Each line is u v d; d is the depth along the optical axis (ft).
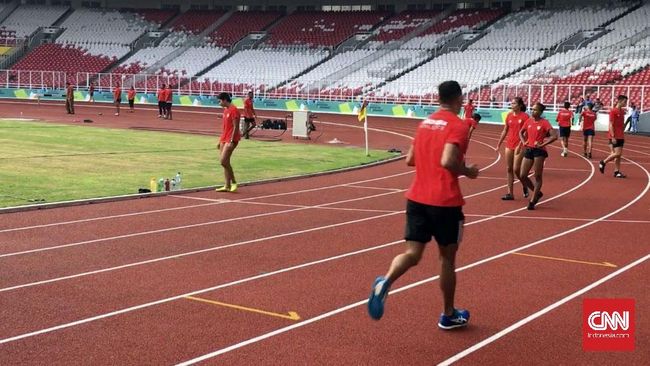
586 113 78.89
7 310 21.39
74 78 198.18
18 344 18.52
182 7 223.30
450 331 20.20
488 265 28.37
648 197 49.11
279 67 184.55
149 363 17.33
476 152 84.64
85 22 220.43
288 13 210.18
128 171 55.72
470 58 160.97
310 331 19.97
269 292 23.86
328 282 25.30
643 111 125.29
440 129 19.27
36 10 226.58
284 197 46.14
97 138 84.79
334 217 39.06
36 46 214.28
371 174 60.13
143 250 29.81
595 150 90.12
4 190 44.50
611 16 155.84
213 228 35.14
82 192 44.65
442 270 20.04
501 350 18.78
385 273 26.73
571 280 26.17
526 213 41.60
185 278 25.48
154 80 190.39
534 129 42.96
